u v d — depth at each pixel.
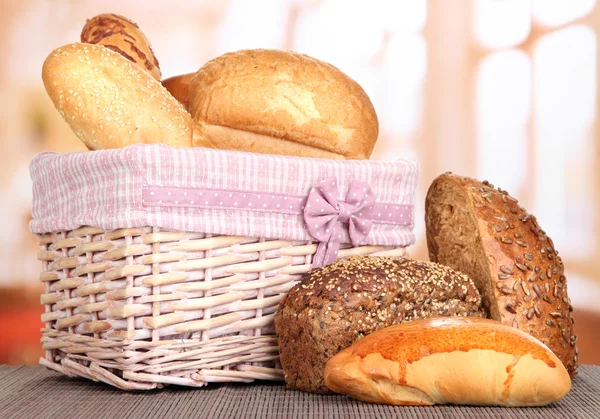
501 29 1.91
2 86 1.85
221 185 0.91
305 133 1.01
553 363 0.83
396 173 1.01
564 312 0.97
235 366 0.94
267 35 1.87
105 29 1.07
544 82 1.85
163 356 0.90
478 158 1.93
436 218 1.06
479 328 0.84
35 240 1.85
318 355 0.88
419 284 0.91
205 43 1.85
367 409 0.83
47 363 0.99
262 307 0.94
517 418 0.81
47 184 0.98
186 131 0.96
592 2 1.76
